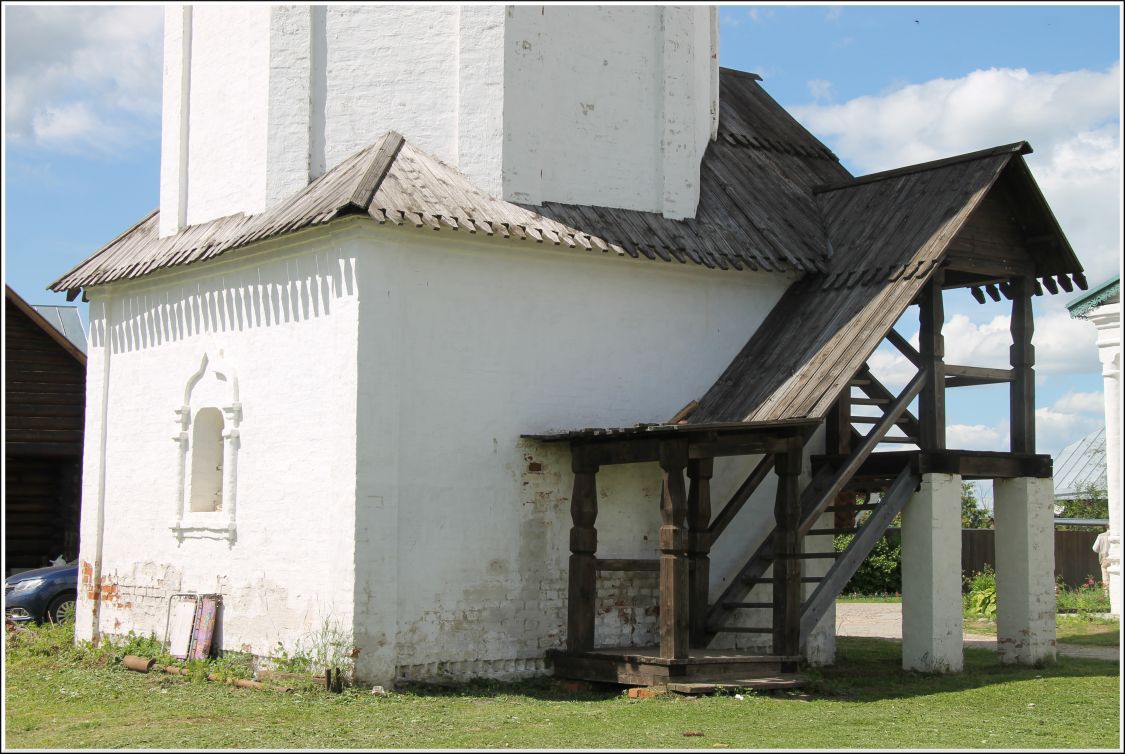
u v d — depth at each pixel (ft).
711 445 41.47
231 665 44.47
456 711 37.45
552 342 45.93
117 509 52.75
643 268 48.37
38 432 70.49
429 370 42.98
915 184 51.16
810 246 51.44
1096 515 117.29
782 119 61.52
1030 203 49.29
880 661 52.13
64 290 55.36
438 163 46.44
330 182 45.06
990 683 44.60
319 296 43.27
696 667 40.83
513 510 44.62
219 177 50.16
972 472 48.57
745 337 50.52
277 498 44.29
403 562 41.96
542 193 47.24
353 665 40.45
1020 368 50.65
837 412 51.44
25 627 56.85
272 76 47.73
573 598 43.83
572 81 48.65
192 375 49.06
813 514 44.62
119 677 45.03
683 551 41.06
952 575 47.60
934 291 48.06
